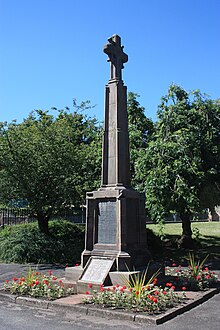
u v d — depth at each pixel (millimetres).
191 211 13625
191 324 6430
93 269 8820
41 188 16094
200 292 8547
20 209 17344
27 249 14859
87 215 9594
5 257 14781
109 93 10312
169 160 13945
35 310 7500
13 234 16453
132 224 9430
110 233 9227
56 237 16953
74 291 8680
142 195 9836
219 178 16188
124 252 8844
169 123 15469
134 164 15086
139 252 9289
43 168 15812
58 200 16344
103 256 9039
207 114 15766
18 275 11734
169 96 16250
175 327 6258
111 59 10484
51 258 14922
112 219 9258
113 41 10523
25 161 15656
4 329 6348
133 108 18266
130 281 8133
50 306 7641
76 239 17250
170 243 19281
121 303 7223
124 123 10172
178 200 13422
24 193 15828
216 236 22500
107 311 6961
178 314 7023
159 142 14227
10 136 15766
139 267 9016
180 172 13484
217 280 10180
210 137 15484
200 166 14430
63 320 6797
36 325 6539
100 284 8266
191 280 9023
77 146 18000
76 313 7199
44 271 12609
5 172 15641
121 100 10227
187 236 18359
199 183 14141
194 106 16188
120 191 9227
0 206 18500
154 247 17609
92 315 7051
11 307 7762
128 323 6512
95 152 16750
